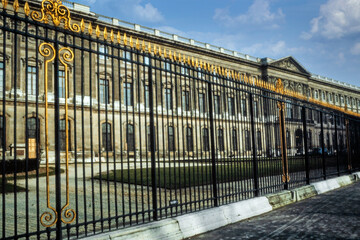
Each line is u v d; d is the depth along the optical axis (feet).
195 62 22.76
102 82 107.76
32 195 36.09
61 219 14.08
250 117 28.25
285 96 34.19
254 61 184.75
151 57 19.39
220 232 20.56
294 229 20.84
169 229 18.26
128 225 17.97
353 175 51.11
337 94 266.77
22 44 91.81
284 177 32.60
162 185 41.86
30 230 21.22
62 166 76.43
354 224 21.84
